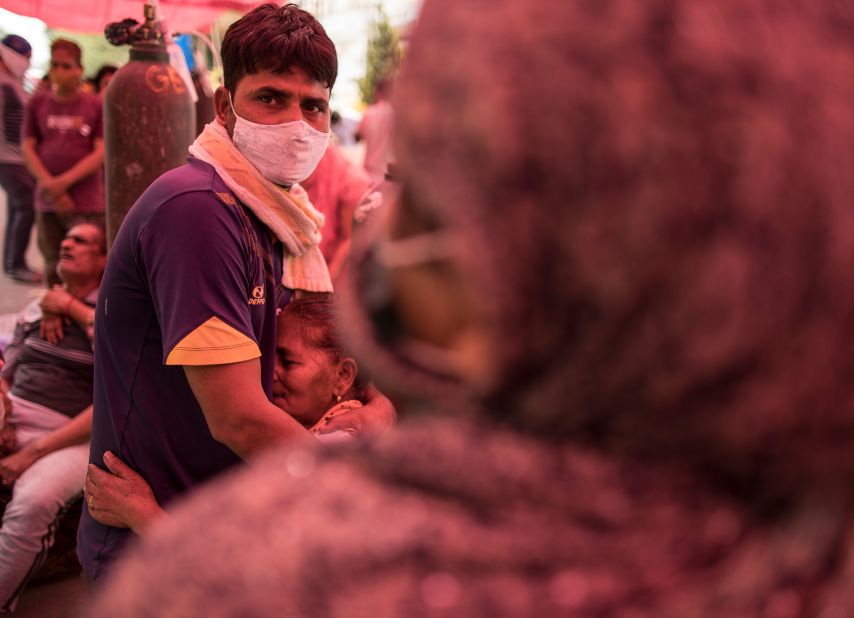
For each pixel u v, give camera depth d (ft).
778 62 1.26
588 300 1.32
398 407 1.71
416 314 1.53
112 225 8.89
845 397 1.29
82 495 9.30
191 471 5.75
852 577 1.41
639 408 1.36
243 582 1.45
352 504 1.48
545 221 1.32
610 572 1.39
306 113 6.09
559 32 1.31
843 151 1.25
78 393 10.02
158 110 8.61
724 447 1.37
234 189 5.66
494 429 1.50
